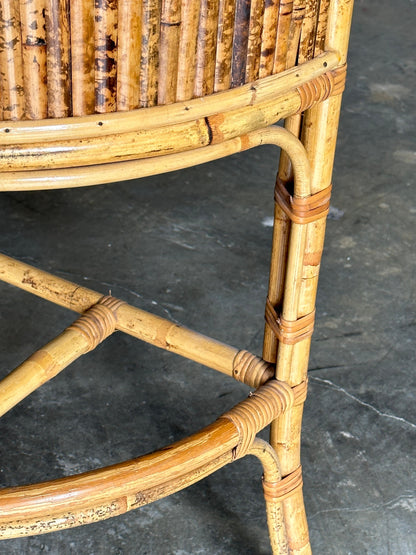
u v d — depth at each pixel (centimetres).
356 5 309
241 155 214
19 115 62
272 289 94
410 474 128
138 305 159
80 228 181
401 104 242
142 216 186
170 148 67
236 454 91
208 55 67
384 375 146
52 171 65
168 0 62
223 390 142
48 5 59
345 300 164
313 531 118
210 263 172
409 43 282
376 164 212
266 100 72
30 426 133
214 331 155
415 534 118
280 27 70
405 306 163
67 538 116
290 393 95
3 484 123
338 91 79
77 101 63
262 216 189
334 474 127
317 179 85
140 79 65
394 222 189
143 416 136
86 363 145
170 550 115
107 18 61
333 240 182
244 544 116
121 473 81
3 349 148
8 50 59
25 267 109
